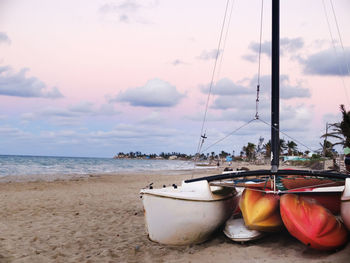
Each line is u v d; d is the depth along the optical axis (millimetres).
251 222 4957
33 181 19891
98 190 14750
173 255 4770
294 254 4348
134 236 6098
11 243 5598
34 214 8352
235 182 6633
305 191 5254
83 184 18172
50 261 4699
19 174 28766
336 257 4016
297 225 4477
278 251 4539
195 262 4348
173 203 4848
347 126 22766
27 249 5273
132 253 5004
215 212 5156
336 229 4523
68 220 7613
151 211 5043
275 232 5312
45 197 11828
